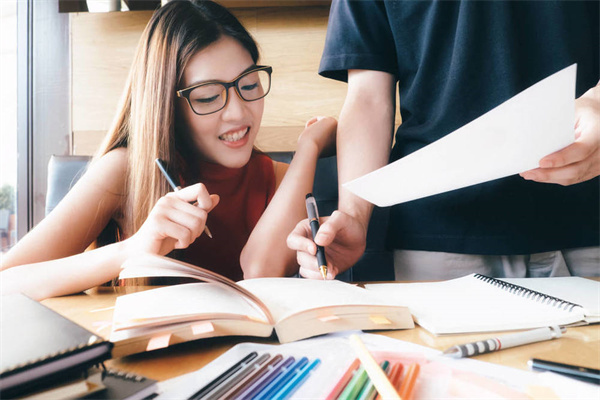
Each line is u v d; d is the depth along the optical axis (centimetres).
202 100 87
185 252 95
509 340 36
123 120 98
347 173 76
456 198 74
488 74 73
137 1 159
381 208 117
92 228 84
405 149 82
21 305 33
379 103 81
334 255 65
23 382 22
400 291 55
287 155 127
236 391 26
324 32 162
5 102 171
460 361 32
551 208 72
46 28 168
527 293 50
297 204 82
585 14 72
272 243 76
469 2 69
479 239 73
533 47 73
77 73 169
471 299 50
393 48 84
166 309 37
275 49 163
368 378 27
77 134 171
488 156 41
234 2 160
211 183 101
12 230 174
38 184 173
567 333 40
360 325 39
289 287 49
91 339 26
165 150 85
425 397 26
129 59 168
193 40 86
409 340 38
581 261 75
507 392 26
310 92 163
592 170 49
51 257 75
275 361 31
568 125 39
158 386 28
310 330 37
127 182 90
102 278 59
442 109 75
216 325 35
